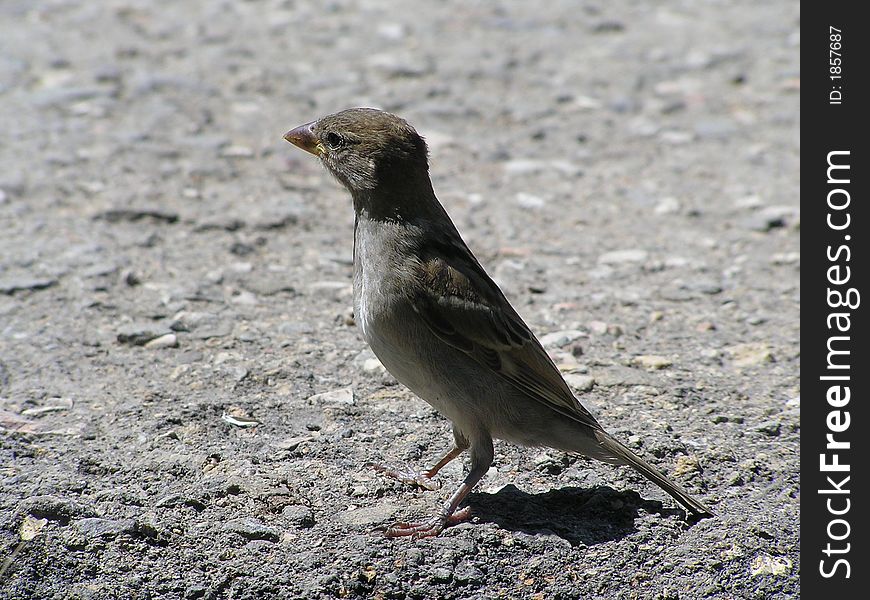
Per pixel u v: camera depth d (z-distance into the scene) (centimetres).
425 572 767
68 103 1714
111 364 1034
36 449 884
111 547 771
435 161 1623
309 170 1577
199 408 958
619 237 1415
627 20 2248
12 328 1091
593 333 1145
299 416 962
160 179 1489
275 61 1948
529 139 1712
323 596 747
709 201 1525
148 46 1980
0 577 745
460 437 864
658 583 780
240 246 1319
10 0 2181
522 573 777
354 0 2309
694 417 982
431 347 816
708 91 1906
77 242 1291
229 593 749
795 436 959
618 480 882
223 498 830
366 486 861
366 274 830
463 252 851
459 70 1948
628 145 1708
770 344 1130
